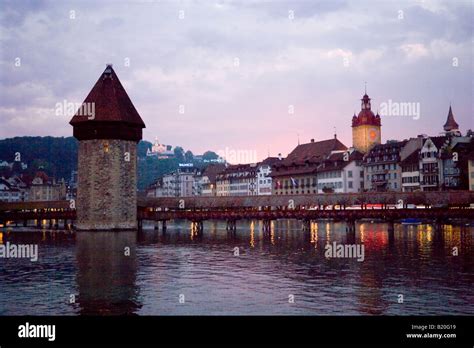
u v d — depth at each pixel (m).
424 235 69.12
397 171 120.88
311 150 147.25
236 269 38.34
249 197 93.75
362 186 129.25
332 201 85.81
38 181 185.12
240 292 29.72
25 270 38.94
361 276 34.28
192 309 26.06
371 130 139.88
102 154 82.25
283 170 151.88
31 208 101.31
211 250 52.09
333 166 131.00
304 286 31.12
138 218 87.88
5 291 30.61
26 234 78.44
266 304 26.80
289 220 130.25
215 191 199.00
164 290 30.55
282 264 40.66
